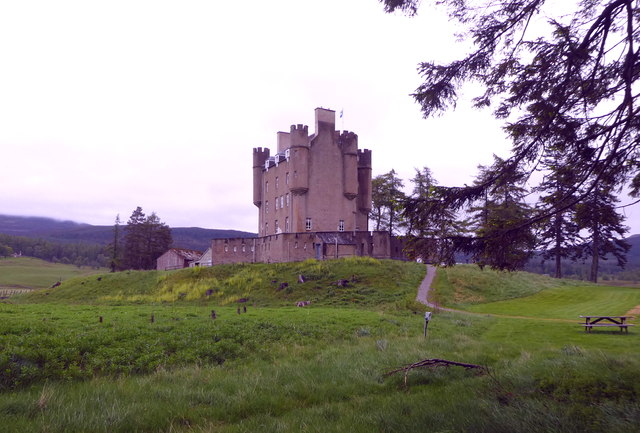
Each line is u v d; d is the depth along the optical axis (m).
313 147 63.06
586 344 15.97
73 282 57.62
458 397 7.44
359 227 68.12
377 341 14.79
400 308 31.31
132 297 46.59
